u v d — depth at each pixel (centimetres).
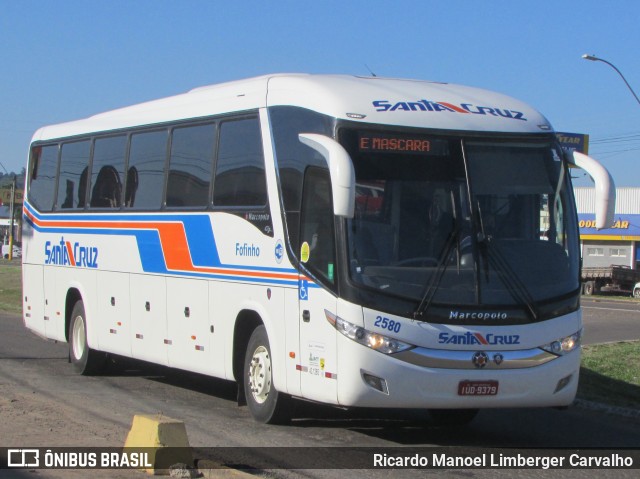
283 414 1029
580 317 937
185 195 1201
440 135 927
